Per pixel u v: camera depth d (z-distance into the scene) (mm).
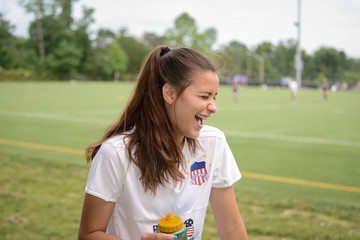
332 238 3623
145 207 1434
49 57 65875
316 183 5754
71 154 7324
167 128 1429
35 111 15391
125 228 1460
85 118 13297
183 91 1375
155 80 1422
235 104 22094
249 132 11109
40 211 4270
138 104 1451
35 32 68938
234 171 1624
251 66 98375
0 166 6188
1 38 64562
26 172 5863
